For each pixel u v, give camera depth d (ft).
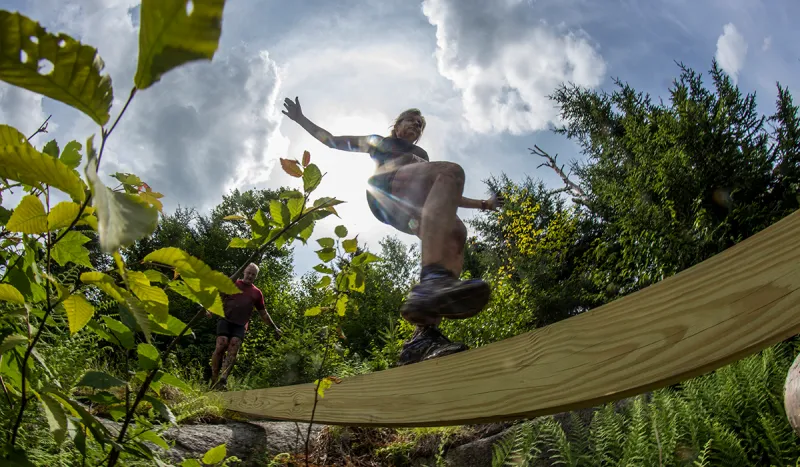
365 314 48.70
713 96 38.42
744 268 3.28
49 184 1.80
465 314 6.62
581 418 11.92
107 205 1.24
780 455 9.56
